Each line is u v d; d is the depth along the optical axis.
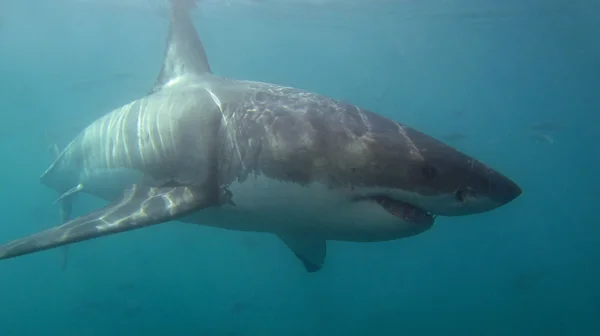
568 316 23.94
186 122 3.71
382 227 3.05
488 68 42.75
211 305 21.53
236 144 3.35
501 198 2.85
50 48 28.97
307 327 18.05
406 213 3.01
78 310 12.95
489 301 25.77
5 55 26.84
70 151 5.63
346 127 3.12
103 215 3.36
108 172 4.69
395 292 25.20
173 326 17.42
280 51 42.00
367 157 2.96
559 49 31.03
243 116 3.40
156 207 3.39
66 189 6.64
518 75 44.09
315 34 32.38
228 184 3.38
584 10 21.59
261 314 19.42
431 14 23.62
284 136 3.17
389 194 2.94
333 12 24.00
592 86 42.47
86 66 37.12
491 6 21.09
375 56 42.69
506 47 32.09
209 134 3.52
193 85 4.09
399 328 18.86
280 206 3.26
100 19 24.92
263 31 31.36
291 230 3.60
